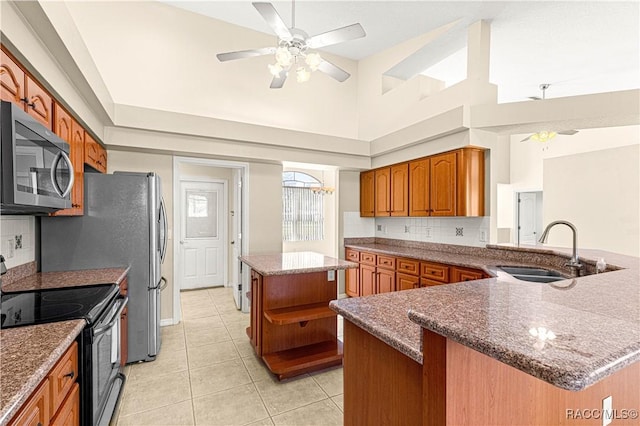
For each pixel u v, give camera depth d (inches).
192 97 144.2
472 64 123.0
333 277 112.1
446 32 130.7
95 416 58.8
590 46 134.6
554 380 18.9
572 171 185.8
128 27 131.8
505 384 32.5
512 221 230.7
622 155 163.6
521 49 137.8
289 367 92.7
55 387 44.6
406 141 147.9
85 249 97.0
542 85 175.3
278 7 123.2
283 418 77.0
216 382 92.9
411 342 36.3
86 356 56.1
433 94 142.9
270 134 151.2
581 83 171.9
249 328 121.6
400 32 141.4
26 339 46.6
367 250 172.7
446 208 134.2
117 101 129.0
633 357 21.6
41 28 60.0
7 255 77.4
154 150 133.3
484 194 131.0
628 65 151.8
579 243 181.2
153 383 91.9
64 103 79.0
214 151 142.0
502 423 32.2
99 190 98.8
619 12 111.9
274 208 169.9
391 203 168.7
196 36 145.3
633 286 47.6
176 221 144.3
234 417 77.2
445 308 33.4
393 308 48.9
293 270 96.1
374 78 177.5
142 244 103.3
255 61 159.9
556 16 115.4
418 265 138.9
